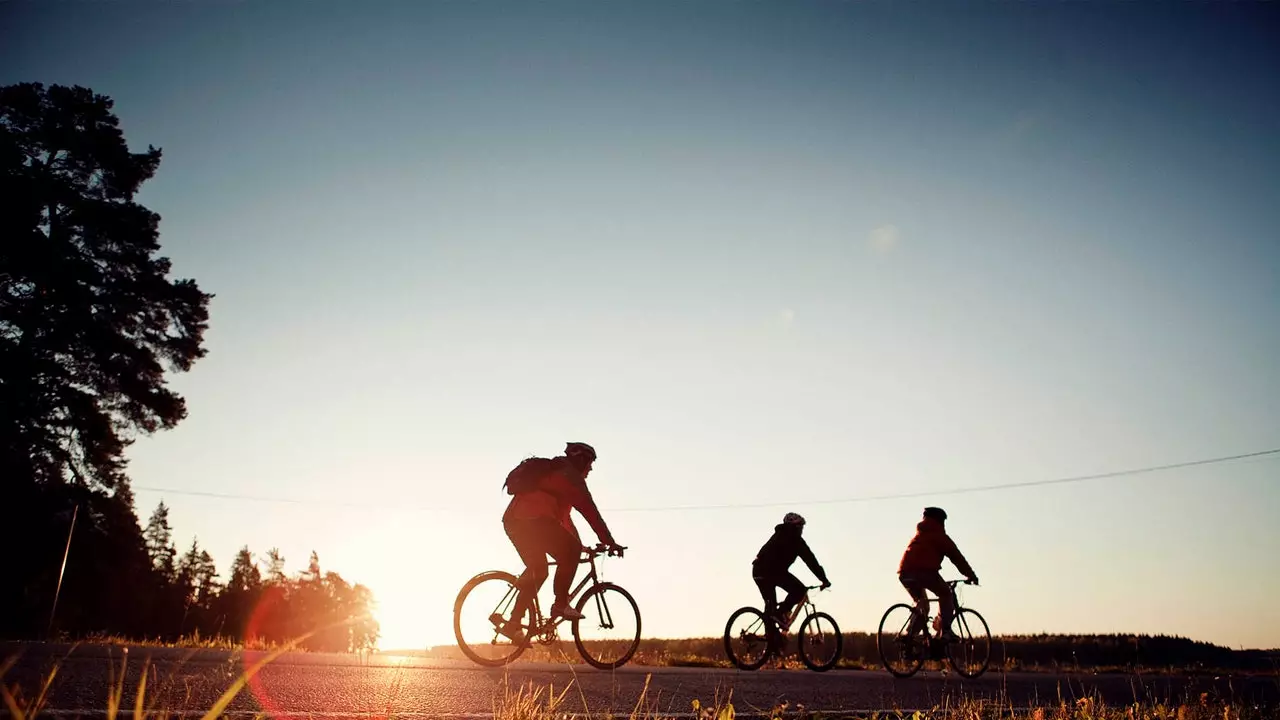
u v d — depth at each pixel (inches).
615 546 361.7
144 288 1251.2
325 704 229.9
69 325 1187.9
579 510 357.7
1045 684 483.5
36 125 1253.7
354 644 340.5
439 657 445.7
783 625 508.4
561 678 344.8
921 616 497.0
